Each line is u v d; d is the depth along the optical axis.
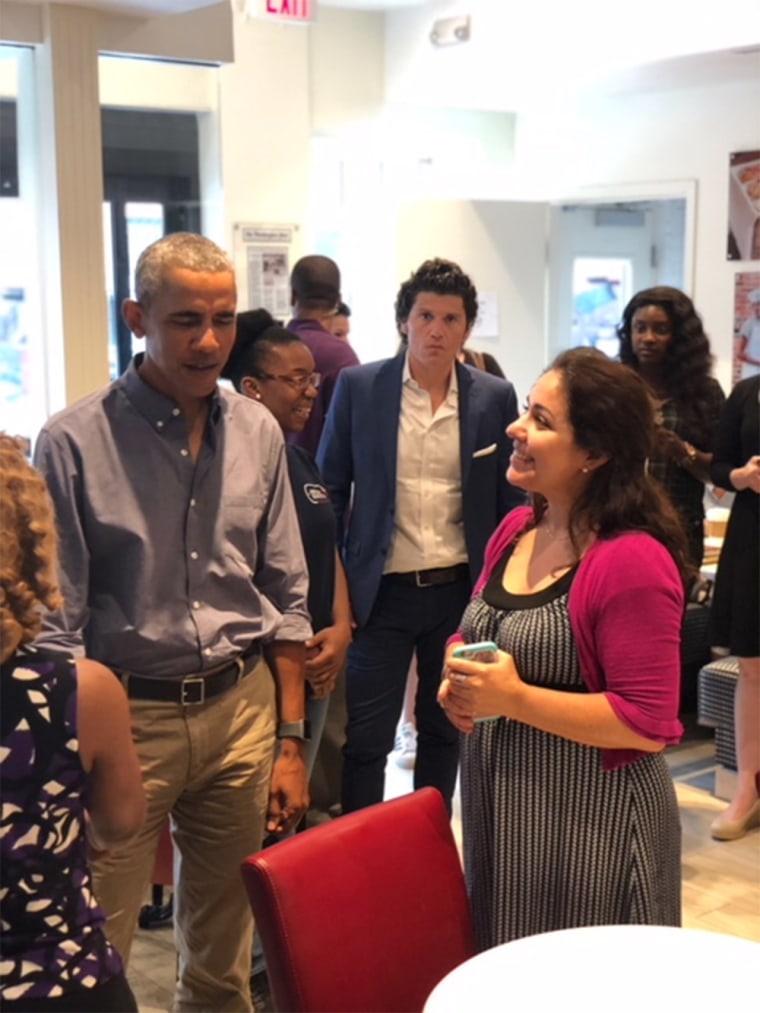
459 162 7.04
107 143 5.50
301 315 4.09
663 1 5.23
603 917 1.88
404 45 6.39
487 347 6.96
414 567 3.05
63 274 3.70
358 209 6.80
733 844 3.73
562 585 1.89
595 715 1.80
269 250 6.05
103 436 2.07
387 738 3.12
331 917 1.71
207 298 2.03
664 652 1.81
